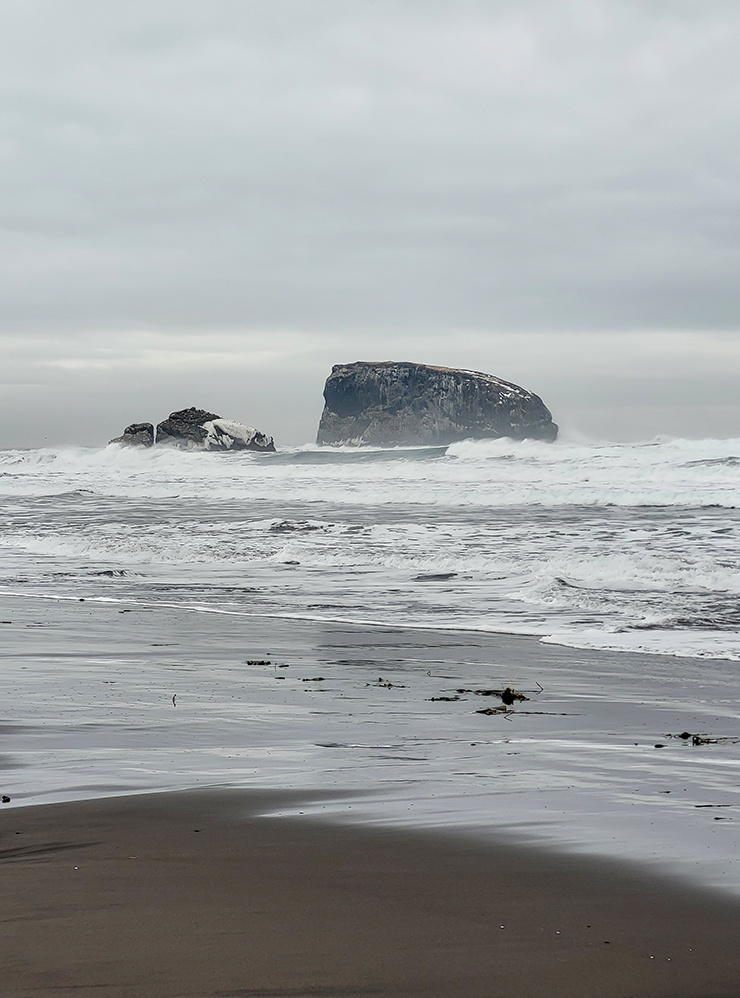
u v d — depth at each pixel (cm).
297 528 2694
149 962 325
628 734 731
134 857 446
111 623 1356
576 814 519
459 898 391
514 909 378
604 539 2372
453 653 1133
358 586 1764
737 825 498
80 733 724
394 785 581
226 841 471
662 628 1308
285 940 345
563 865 434
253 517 3086
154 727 746
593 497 3312
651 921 366
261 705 836
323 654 1124
